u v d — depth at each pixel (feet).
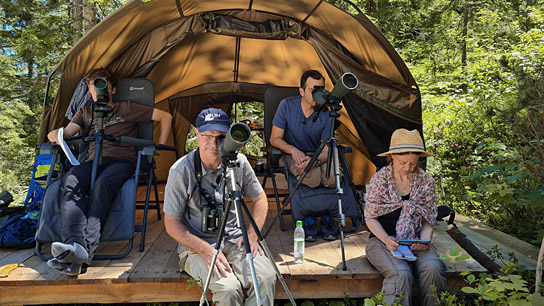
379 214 9.11
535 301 6.83
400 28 45.39
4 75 33.45
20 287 8.77
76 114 11.41
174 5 12.55
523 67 18.65
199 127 7.89
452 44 42.96
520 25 32.94
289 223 12.99
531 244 11.92
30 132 45.34
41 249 10.48
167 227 8.18
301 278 8.96
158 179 19.01
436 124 20.53
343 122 15.93
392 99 13.23
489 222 14.62
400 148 8.73
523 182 13.19
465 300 9.17
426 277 8.34
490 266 9.11
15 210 11.81
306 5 12.67
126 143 10.48
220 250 8.27
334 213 11.71
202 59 17.58
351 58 14.10
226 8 13.29
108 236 9.79
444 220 13.69
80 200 9.32
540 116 11.30
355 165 16.56
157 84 17.38
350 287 9.19
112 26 12.30
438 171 17.78
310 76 11.68
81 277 8.72
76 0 29.53
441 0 45.55
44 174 12.43
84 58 12.80
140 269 9.18
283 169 13.10
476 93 21.20
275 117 12.29
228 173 8.38
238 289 7.80
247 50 17.35
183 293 8.95
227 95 19.57
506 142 14.76
